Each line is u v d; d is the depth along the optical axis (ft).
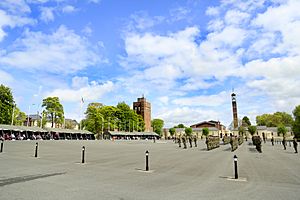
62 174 38.58
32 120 358.64
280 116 453.58
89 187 29.43
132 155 78.02
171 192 27.76
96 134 306.76
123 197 25.02
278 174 41.86
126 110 355.97
